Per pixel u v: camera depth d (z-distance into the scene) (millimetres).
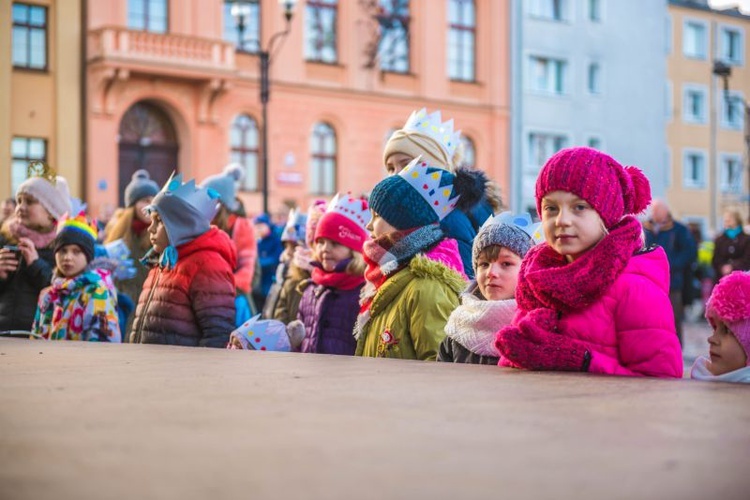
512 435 1454
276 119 33094
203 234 5660
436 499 1027
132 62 29562
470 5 38000
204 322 5547
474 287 4215
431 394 1987
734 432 1516
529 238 3996
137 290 8609
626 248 3061
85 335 5898
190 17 31203
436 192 4629
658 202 13492
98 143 29594
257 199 32500
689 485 1109
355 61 34906
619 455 1290
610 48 41656
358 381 2240
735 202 43969
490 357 3867
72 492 1054
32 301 6586
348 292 5582
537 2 39781
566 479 1123
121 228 8680
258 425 1551
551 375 2430
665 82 43344
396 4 35500
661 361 2980
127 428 1526
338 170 34594
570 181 3092
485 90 38062
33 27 29125
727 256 16297
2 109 28391
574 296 3033
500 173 38312
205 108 31375
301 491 1047
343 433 1467
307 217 7520
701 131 47594
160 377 2357
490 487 1077
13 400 1918
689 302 13594
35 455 1293
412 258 4539
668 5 46750
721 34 48500
